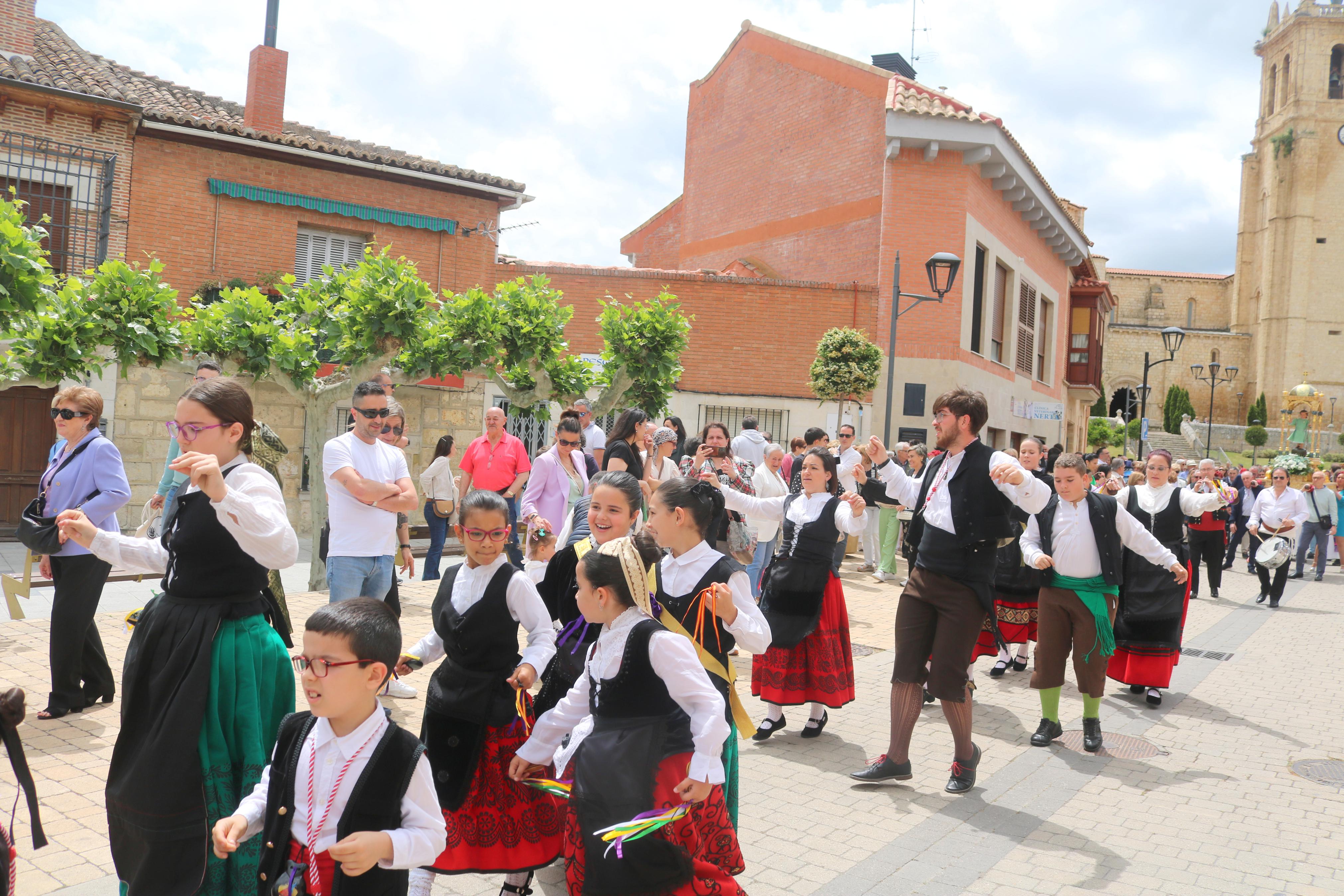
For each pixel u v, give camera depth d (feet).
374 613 8.01
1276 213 225.15
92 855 12.80
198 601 10.25
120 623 26.89
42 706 19.15
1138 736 21.52
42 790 15.01
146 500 45.91
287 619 11.53
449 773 11.51
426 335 40.57
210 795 9.92
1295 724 22.74
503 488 33.22
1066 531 20.43
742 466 28.12
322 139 60.70
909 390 65.31
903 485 18.31
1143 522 28.45
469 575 12.09
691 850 10.09
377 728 8.13
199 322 36.96
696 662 9.97
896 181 66.08
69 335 33.06
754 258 81.00
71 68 51.98
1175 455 186.50
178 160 50.37
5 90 44.70
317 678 7.78
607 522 12.72
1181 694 25.75
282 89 59.41
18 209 27.37
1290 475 60.44
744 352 67.67
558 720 10.77
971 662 17.34
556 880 13.10
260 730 10.31
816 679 19.85
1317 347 221.05
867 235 69.10
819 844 14.62
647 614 10.23
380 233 56.90
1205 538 44.73
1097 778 18.44
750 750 19.36
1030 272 81.15
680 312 48.47
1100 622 20.16
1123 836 15.51
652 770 9.84
